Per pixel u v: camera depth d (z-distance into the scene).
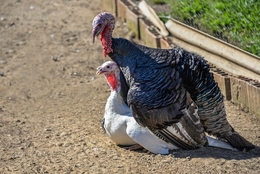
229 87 10.05
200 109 8.46
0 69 12.45
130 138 8.70
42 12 15.21
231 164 8.17
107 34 8.58
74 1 15.76
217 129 8.55
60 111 10.43
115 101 8.65
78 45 13.30
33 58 12.87
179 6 12.38
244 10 11.12
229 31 11.11
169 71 8.29
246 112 9.72
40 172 8.37
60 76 11.95
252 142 8.85
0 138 9.47
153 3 13.55
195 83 8.34
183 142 8.44
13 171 8.45
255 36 10.58
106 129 8.85
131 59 8.47
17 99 11.10
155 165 8.27
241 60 10.20
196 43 11.23
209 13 11.65
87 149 8.93
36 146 9.15
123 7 13.89
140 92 8.23
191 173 8.02
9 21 14.85
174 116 8.21
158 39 11.96
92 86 11.40
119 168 8.30
